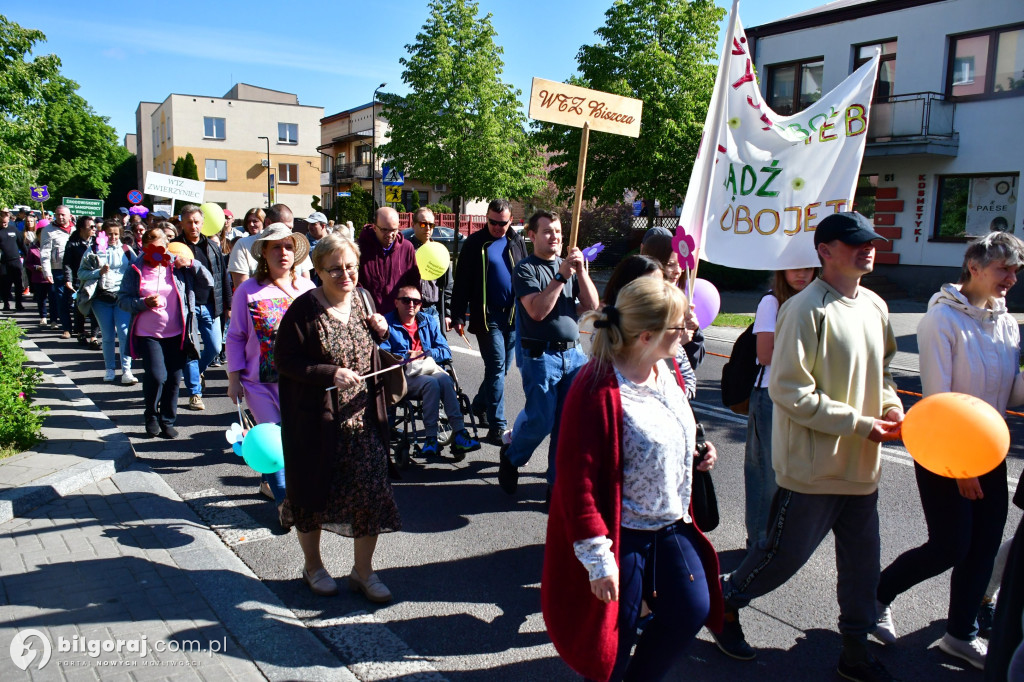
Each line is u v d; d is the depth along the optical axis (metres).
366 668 3.08
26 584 3.63
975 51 17.38
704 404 7.72
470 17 28.89
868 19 19.02
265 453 4.21
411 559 4.18
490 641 3.33
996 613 2.41
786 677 3.08
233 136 54.88
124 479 5.21
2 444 5.48
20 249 14.81
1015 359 3.26
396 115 29.67
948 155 17.78
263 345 4.46
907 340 12.07
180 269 6.64
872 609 2.98
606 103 3.95
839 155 3.94
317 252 3.53
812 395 2.74
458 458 5.87
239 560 4.07
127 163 82.38
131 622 3.32
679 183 22.52
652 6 21.94
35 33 18.45
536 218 4.72
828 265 2.86
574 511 2.29
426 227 7.82
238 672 2.98
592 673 2.30
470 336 12.28
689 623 2.43
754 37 21.48
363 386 3.58
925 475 3.11
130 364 8.69
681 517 2.53
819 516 2.90
